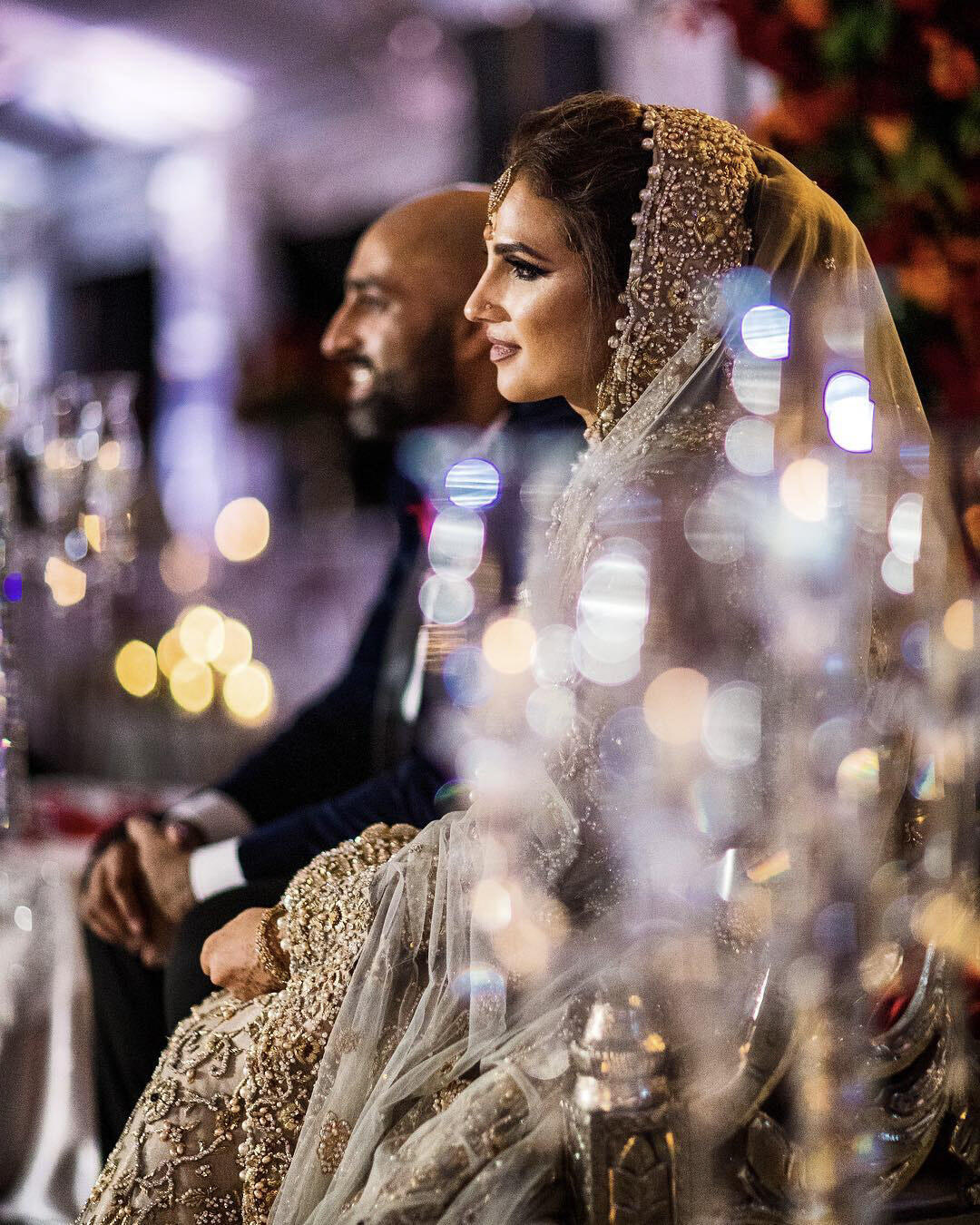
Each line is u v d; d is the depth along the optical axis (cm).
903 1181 122
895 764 127
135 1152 130
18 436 224
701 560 119
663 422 131
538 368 141
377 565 520
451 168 602
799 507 123
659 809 118
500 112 436
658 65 392
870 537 128
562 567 130
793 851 120
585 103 140
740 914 119
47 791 297
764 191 140
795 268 137
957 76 176
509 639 135
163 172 697
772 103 216
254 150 671
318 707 229
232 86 639
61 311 744
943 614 137
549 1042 116
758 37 189
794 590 121
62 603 230
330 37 597
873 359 140
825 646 121
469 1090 116
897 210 186
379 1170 116
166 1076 134
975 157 182
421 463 228
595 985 115
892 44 180
